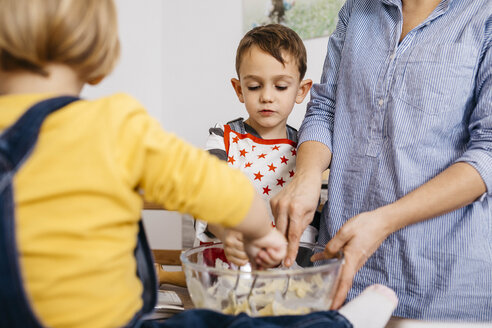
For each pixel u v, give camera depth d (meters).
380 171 0.94
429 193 0.79
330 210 1.02
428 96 0.89
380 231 0.76
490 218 0.91
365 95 0.97
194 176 0.53
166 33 3.18
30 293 0.46
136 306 0.54
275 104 1.20
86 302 0.48
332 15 2.48
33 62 0.52
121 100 0.53
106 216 0.49
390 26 0.96
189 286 0.65
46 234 0.46
